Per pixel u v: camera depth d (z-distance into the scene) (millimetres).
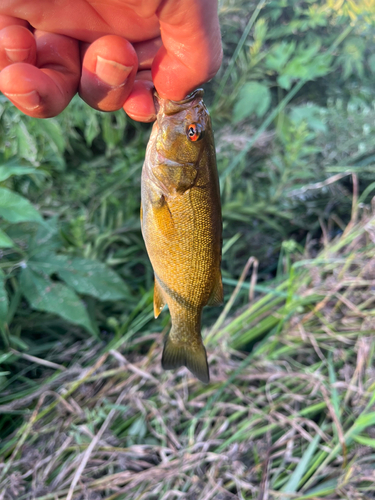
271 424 355
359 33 559
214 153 212
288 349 407
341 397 377
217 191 217
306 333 408
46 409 345
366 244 462
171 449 344
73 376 382
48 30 189
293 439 352
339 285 417
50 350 419
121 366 378
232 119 532
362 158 569
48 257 360
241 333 434
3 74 160
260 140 553
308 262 405
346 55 570
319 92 644
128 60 170
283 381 403
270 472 340
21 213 292
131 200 458
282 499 316
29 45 176
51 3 181
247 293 492
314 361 420
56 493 306
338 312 437
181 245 218
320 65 488
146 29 200
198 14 146
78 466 327
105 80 174
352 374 389
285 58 515
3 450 330
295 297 411
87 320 345
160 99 197
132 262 480
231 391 392
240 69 552
